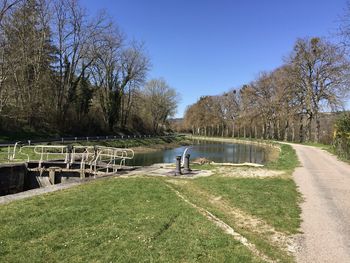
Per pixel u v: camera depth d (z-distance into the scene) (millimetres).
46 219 9430
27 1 41938
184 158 20469
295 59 54969
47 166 22484
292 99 57594
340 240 8422
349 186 15711
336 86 51094
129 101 76500
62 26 50844
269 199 12773
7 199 11977
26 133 47625
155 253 7262
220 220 9875
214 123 117062
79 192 13180
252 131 108062
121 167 21266
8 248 7398
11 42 41656
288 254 7531
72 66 53375
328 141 51625
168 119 114938
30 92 47000
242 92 93688
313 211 11125
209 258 7078
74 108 61125
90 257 7027
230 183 16000
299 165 24234
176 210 10602
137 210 10562
